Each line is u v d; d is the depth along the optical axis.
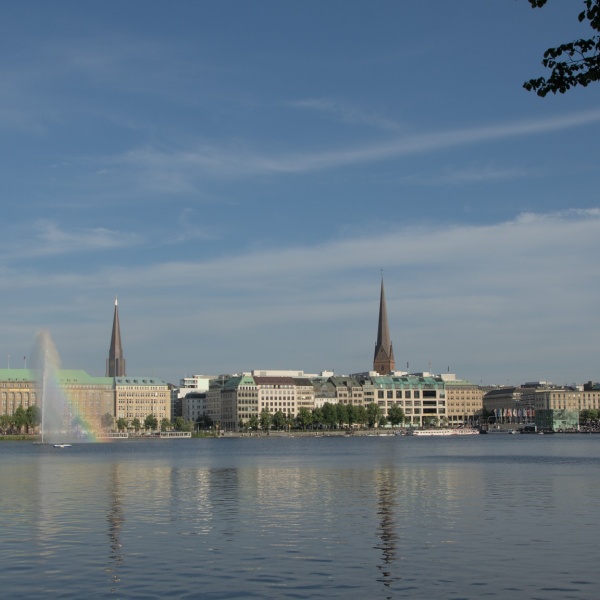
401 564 57.78
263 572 55.69
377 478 127.69
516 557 59.84
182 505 91.12
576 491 104.31
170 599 49.34
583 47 35.78
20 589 51.72
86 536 69.81
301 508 87.44
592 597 49.03
